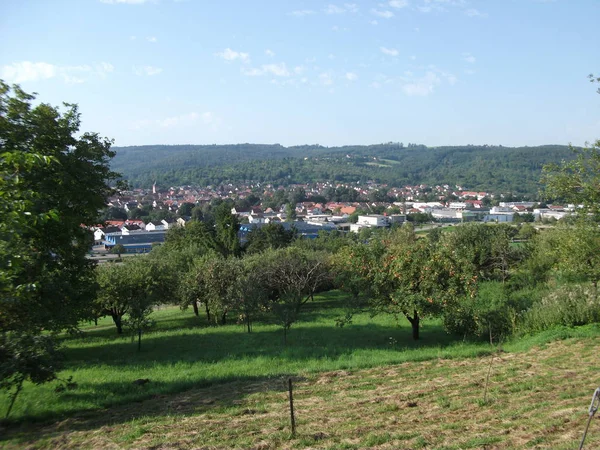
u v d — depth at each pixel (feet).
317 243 203.00
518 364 50.26
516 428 31.81
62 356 40.42
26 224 26.37
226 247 195.21
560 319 67.05
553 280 108.88
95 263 80.12
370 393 42.60
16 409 40.78
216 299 99.96
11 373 34.96
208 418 37.40
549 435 30.01
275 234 214.69
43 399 43.78
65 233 65.00
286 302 93.56
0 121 60.03
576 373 44.98
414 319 74.90
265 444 31.17
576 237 70.33
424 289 71.97
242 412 38.40
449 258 75.36
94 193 72.08
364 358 58.18
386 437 31.12
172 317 124.98
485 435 30.78
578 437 29.25
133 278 97.96
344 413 37.11
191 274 108.78
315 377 49.44
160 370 57.41
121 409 41.24
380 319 98.84
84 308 75.87
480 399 38.29
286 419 36.24
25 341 36.45
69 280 71.41
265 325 99.25
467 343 68.90
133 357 69.21
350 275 81.25
